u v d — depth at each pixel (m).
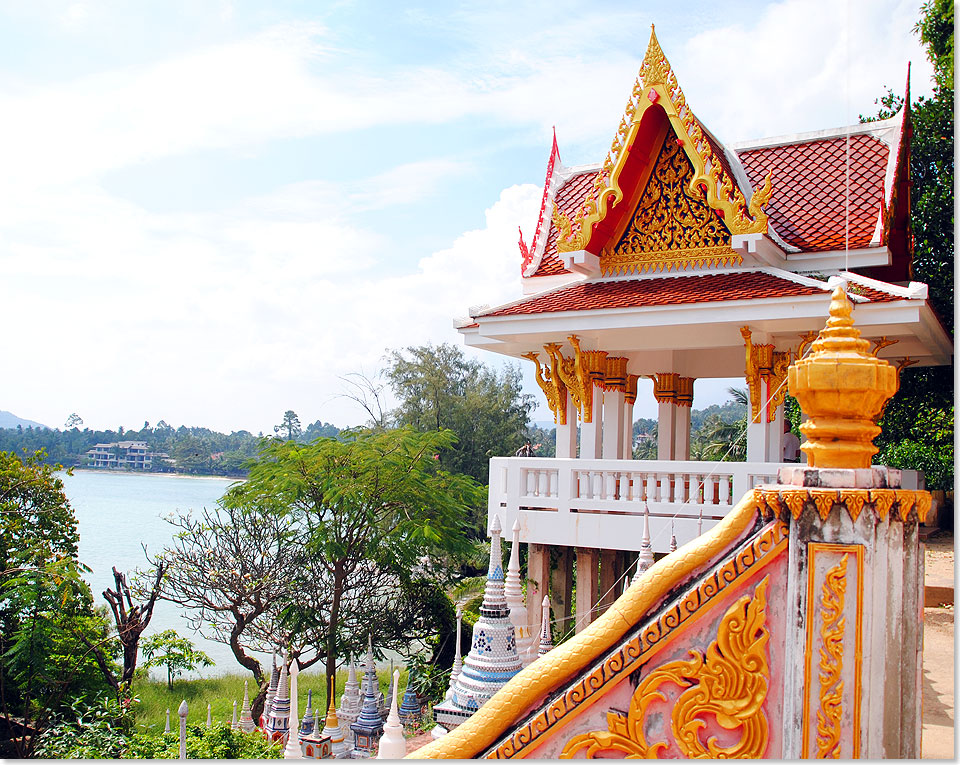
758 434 12.54
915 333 12.77
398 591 24.34
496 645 7.60
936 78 21.41
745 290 12.09
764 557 2.69
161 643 27.70
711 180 12.76
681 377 17.70
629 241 14.20
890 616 2.55
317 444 22.92
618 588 16.73
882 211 13.65
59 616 20.25
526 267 16.25
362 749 16.06
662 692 2.77
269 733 17.97
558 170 17.73
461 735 2.98
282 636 22.31
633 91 13.32
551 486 13.13
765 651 2.68
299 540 22.62
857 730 2.52
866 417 2.71
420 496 23.03
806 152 15.52
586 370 14.38
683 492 11.99
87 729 15.37
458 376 46.81
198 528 23.00
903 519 2.60
